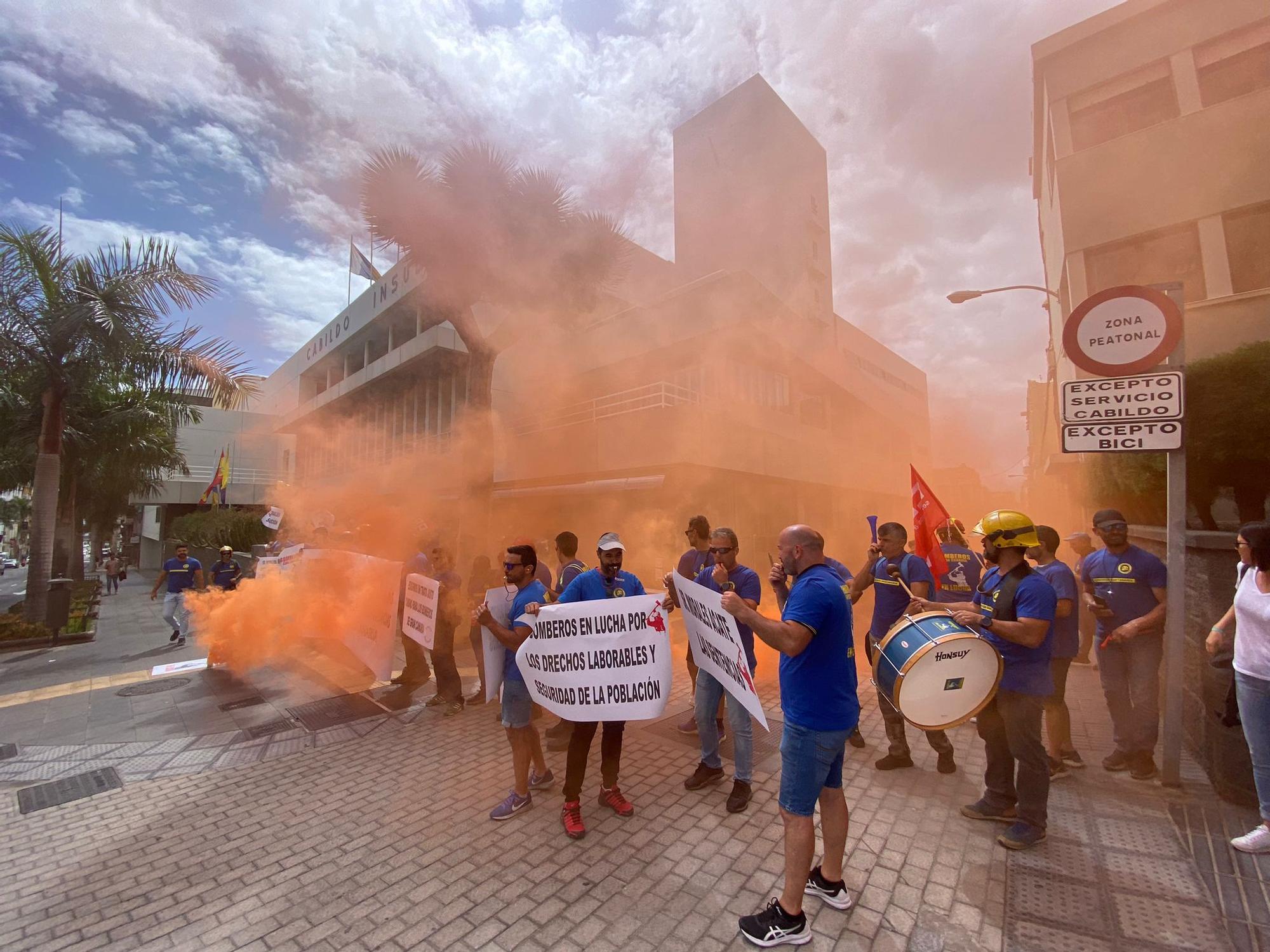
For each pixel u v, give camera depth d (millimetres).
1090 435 3740
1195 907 2438
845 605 2453
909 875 2748
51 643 9828
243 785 4008
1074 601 3736
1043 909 2475
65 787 4090
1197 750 3902
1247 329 8594
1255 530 2787
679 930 2436
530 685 3326
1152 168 9516
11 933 2584
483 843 3145
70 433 13422
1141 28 10000
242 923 2592
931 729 2578
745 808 3438
